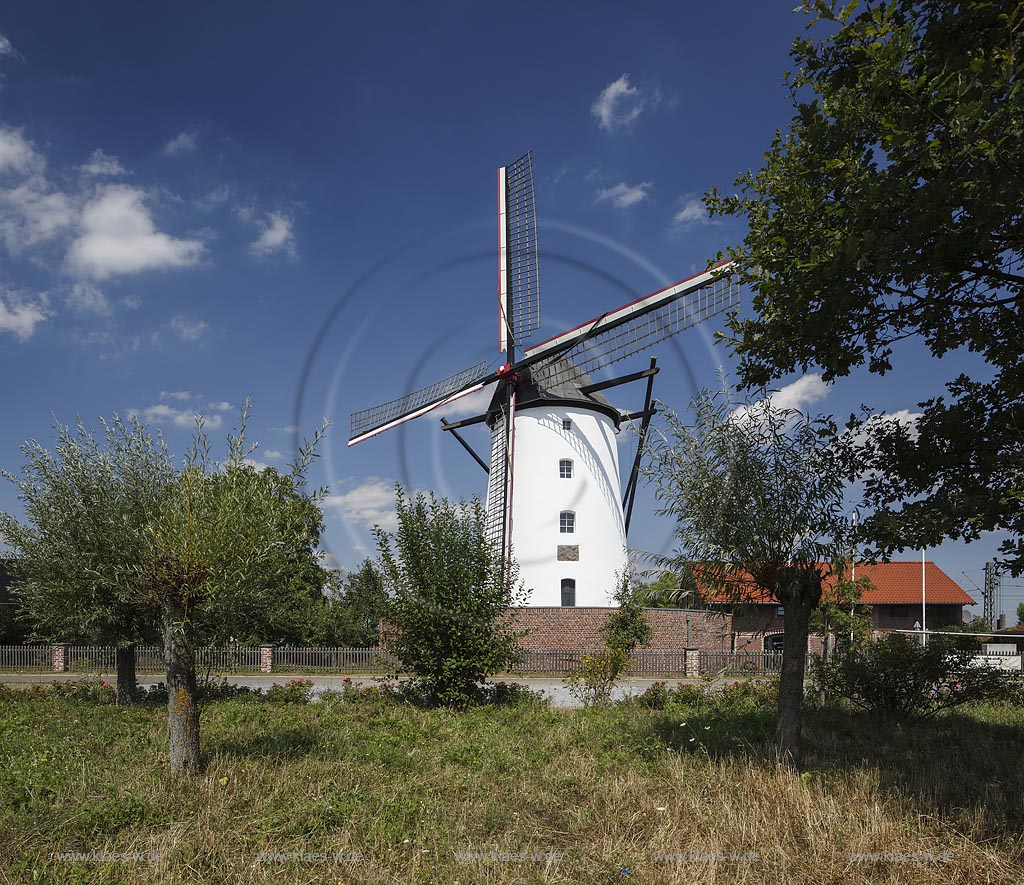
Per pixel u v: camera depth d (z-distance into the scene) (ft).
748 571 32.50
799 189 27.99
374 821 23.36
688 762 31.89
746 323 32.94
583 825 24.13
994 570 31.58
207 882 18.84
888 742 38.60
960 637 45.98
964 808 24.53
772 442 32.50
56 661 100.94
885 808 24.91
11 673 97.45
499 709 54.44
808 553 31.35
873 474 33.37
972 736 40.29
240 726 42.91
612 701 62.28
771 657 103.86
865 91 26.61
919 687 44.47
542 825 24.17
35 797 25.14
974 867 20.02
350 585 111.24
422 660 56.59
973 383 31.53
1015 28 22.99
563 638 100.58
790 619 32.71
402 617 57.72
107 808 23.67
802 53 29.22
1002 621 174.19
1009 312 29.30
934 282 28.22
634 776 29.25
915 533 27.17
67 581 48.16
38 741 35.76
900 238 24.31
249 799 25.31
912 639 48.08
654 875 19.56
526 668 98.94
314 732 39.50
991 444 29.04
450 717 48.34
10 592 53.98
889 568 160.56
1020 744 38.47
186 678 29.04
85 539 41.39
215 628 34.71
